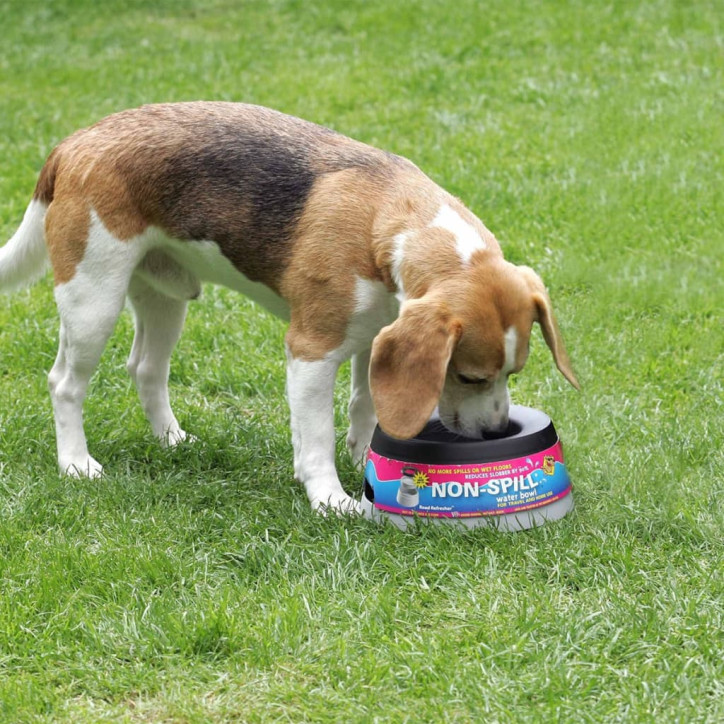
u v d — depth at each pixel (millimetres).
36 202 7469
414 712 5105
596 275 10547
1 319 10023
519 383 8836
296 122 7277
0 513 7023
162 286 7566
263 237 6891
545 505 6707
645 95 15234
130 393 8875
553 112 14875
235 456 7855
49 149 14383
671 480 7215
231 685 5340
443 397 6613
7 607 5895
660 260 10844
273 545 6555
